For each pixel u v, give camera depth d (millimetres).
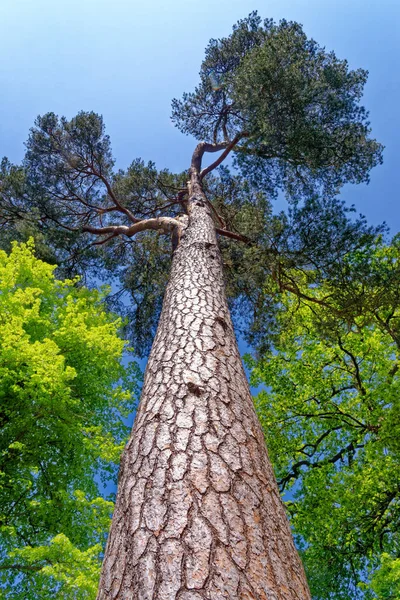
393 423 8438
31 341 7840
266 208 9531
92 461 7406
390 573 6391
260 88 9070
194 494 2061
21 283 8445
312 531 10039
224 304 4652
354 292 8922
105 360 8211
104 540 6527
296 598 1777
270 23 12133
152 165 12945
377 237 9266
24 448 6641
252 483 2236
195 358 3291
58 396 6793
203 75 12977
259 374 12359
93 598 4797
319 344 11547
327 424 11617
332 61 10664
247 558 1783
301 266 9398
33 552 5016
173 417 2650
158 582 1667
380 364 10258
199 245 6293
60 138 11984
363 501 9250
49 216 12336
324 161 10203
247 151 10156
